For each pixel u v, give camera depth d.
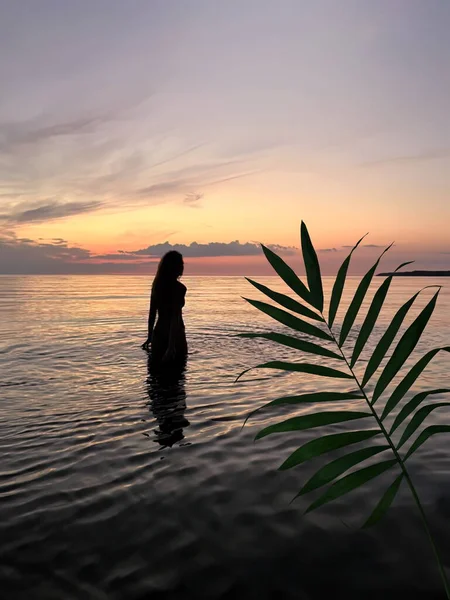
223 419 3.35
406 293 29.11
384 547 1.72
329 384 4.45
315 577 1.55
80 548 1.74
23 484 2.29
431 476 2.34
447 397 3.96
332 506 2.04
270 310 1.17
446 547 1.70
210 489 2.22
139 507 2.05
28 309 14.42
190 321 10.07
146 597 1.47
